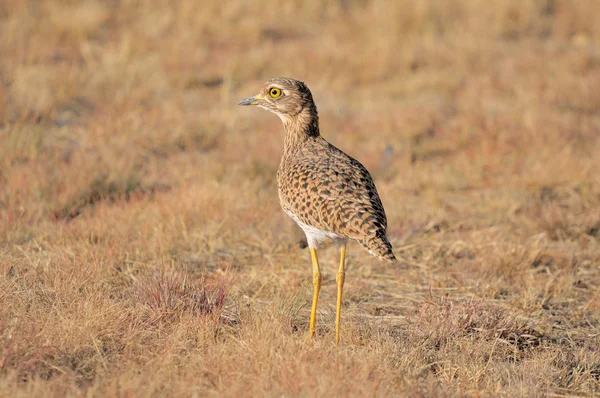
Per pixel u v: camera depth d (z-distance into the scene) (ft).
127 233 38.37
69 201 42.80
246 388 23.52
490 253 38.75
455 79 72.64
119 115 57.47
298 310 31.60
